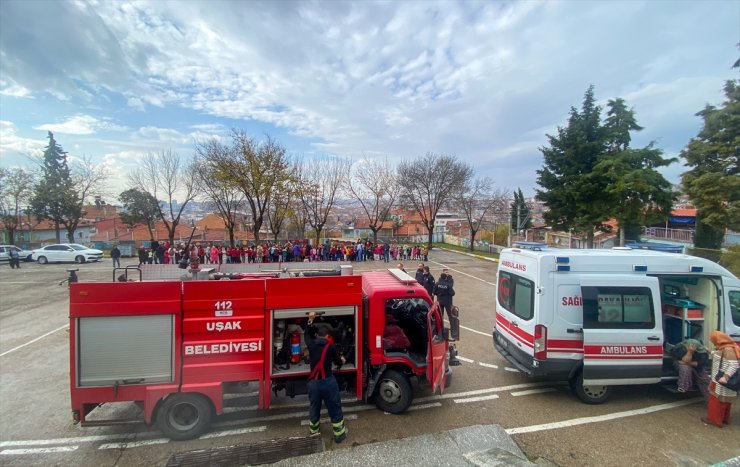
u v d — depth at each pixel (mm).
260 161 28656
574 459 4609
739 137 15406
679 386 5984
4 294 15625
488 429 4820
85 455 4781
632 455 4699
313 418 4980
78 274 20766
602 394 6180
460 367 7832
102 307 4895
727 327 6309
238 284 5211
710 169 16734
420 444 4438
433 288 12070
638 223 21203
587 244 23406
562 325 6055
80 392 4898
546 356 6059
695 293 6742
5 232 40500
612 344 5949
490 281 19109
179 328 5051
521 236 35406
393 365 5863
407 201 39125
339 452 4246
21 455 4781
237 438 5145
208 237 55562
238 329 5207
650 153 20922
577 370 6152
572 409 5984
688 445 4938
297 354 5543
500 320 7562
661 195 20375
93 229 54625
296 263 7117
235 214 36188
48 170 39688
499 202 44906
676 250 10961
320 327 5480
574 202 23125
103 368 4926
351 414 5781
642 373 6027
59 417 5777
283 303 5316
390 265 24781
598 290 6086
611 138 21984
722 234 22359
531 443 4984
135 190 37906
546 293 6070
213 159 29250
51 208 36625
